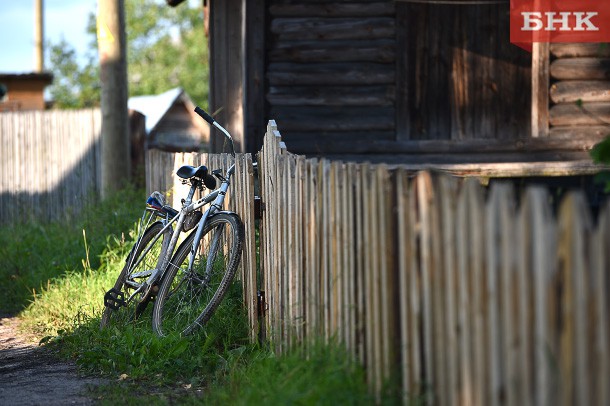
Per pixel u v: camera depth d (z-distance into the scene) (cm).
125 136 2425
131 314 1260
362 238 775
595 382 507
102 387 1004
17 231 2352
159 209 1270
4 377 1122
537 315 540
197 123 4122
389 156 1923
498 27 1909
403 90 1920
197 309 1159
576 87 1883
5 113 3022
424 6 1917
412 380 692
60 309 1498
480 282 592
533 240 544
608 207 504
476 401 602
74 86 7750
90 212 2153
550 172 1662
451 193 625
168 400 955
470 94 1920
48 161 3009
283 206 1006
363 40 1923
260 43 1908
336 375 771
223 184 1184
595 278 506
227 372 1022
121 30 2411
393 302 721
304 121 1923
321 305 880
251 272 1113
